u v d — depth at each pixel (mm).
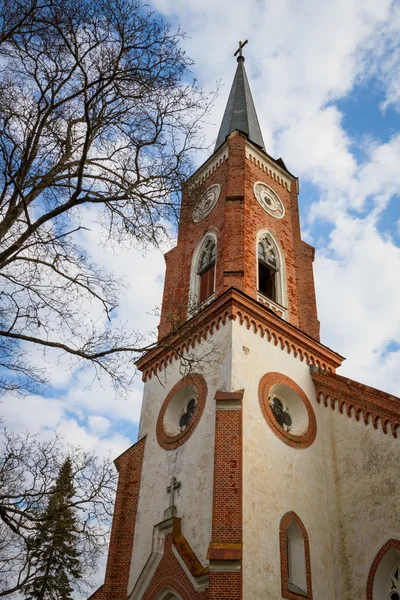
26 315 13750
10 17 14180
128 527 22125
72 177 15203
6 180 13945
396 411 21094
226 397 20562
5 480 13508
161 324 27938
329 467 22359
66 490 13781
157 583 19203
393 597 18578
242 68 43844
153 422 24422
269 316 24141
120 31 15188
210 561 16812
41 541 13430
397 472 20094
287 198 32625
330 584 19656
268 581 17578
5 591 13031
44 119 14578
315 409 23906
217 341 23094
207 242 29328
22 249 14008
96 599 20656
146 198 15484
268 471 20125
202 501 19328
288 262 29281
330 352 26078
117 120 15625
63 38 14273
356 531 20266
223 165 31406
